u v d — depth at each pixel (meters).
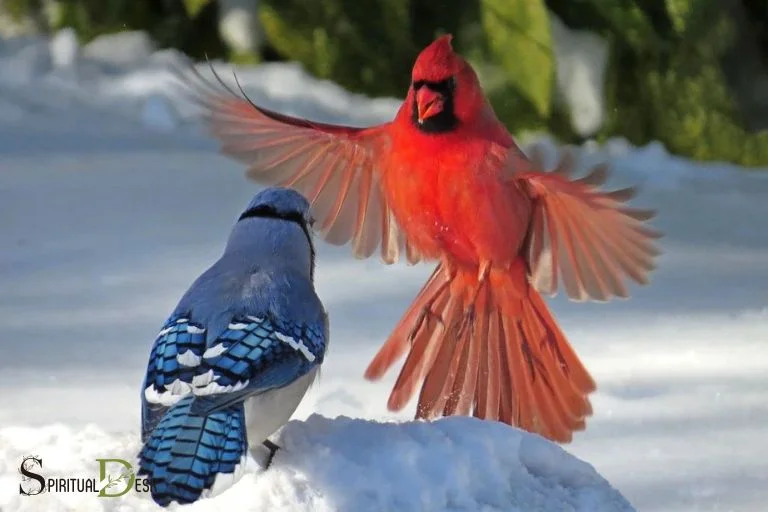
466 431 6.20
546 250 7.61
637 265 7.38
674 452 7.43
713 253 12.10
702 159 17.33
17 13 18.70
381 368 7.77
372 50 17.77
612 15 17.08
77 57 17.91
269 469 5.76
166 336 5.63
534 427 7.66
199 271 10.44
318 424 6.22
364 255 8.05
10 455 6.04
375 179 7.91
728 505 6.71
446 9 17.47
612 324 9.82
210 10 18.22
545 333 7.67
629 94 17.28
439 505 5.78
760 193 15.02
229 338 5.63
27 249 10.99
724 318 9.97
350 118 16.44
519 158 7.24
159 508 5.57
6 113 15.92
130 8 18.47
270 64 17.98
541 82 16.08
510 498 5.98
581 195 7.09
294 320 5.84
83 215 12.05
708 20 17.39
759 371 8.77
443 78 7.27
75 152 14.41
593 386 7.66
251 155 7.96
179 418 5.35
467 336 7.71
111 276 10.29
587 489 6.21
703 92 17.38
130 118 16.28
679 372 8.75
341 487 5.72
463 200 7.36
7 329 9.05
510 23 16.12
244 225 6.16
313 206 8.00
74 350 8.64
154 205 12.46
